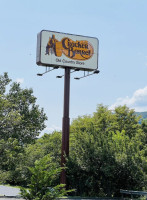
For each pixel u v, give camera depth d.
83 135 26.25
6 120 19.70
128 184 24.17
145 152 26.84
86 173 24.58
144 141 41.47
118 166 24.08
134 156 24.06
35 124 24.58
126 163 23.95
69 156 25.38
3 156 19.02
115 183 24.36
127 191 21.47
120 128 52.84
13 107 24.34
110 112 53.81
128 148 24.89
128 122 53.84
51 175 15.61
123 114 54.28
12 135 21.09
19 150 22.16
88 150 24.69
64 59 28.33
